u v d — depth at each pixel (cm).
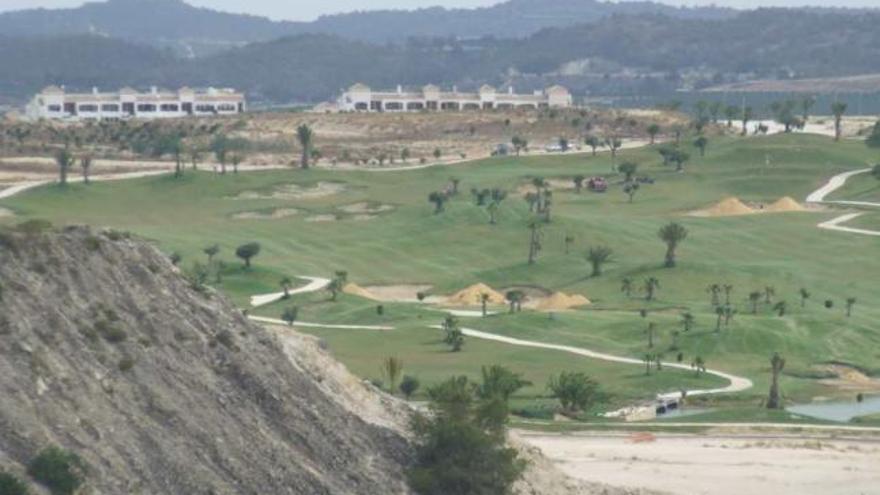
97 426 10600
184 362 11719
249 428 11562
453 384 15112
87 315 11431
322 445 11856
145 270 12200
